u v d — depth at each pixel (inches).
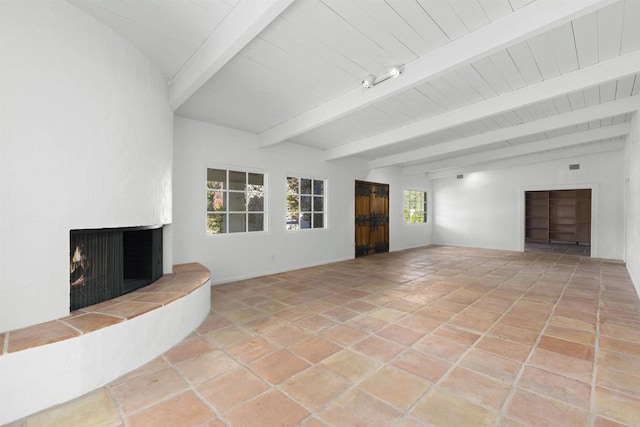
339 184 271.4
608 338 104.1
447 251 332.2
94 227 89.3
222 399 72.5
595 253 277.4
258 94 138.8
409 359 91.1
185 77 114.3
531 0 80.8
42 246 78.0
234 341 104.4
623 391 73.9
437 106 154.6
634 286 173.0
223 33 90.3
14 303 74.1
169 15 85.8
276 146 218.4
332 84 128.5
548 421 63.9
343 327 116.2
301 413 67.2
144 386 78.1
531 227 434.6
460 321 121.6
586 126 201.6
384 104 151.8
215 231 188.7
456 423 63.7
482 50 92.4
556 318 124.2
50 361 70.1
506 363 88.3
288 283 187.2
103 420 65.5
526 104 133.0
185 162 170.7
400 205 346.9
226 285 182.2
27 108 74.3
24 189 74.3
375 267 240.4
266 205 213.3
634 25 89.9
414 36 95.4
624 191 245.9
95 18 87.7
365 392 74.8
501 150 260.2
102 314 86.4
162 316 96.7
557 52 105.1
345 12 83.7
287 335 109.0
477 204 360.8
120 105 97.1
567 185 293.4
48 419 66.0
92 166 88.4
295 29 91.1
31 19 74.6
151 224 114.1
